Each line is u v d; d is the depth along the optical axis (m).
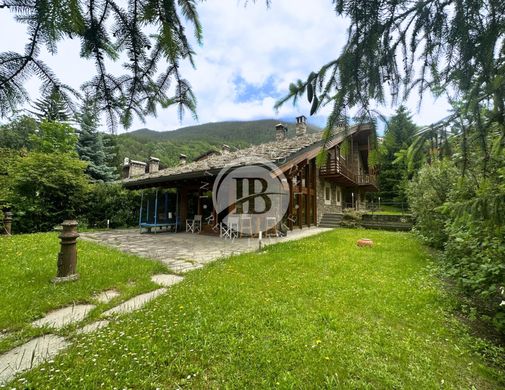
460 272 3.03
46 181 9.27
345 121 1.61
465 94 1.47
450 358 1.84
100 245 6.22
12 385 1.45
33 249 4.90
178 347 1.85
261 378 1.57
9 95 1.12
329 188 14.19
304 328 2.17
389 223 10.87
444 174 5.18
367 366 1.70
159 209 10.91
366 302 2.77
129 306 2.63
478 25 1.19
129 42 1.32
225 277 3.56
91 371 1.58
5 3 0.96
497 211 1.58
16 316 2.26
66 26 1.07
